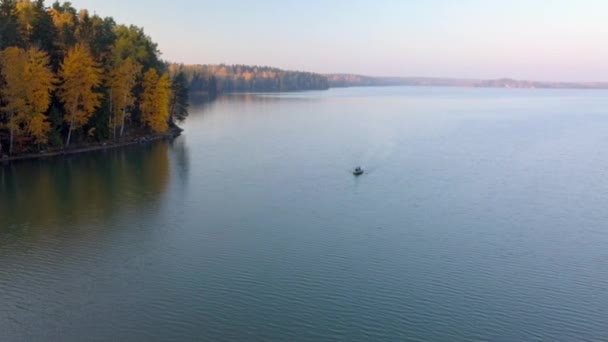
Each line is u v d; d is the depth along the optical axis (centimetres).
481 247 4047
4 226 4391
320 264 3703
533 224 4588
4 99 6569
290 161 7238
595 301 3206
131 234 4247
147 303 3133
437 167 6900
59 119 7319
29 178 6034
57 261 3703
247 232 4325
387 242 4134
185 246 4012
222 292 3272
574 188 5803
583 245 4106
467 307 3123
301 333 2836
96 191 5519
